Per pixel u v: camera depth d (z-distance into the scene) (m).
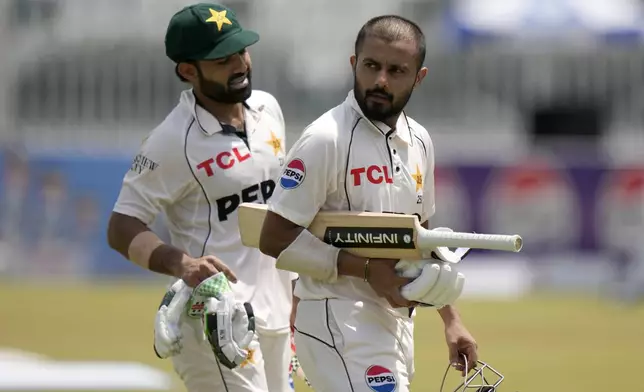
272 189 20.03
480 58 68.31
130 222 19.41
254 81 66.12
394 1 69.81
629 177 57.69
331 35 68.31
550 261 58.22
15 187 58.47
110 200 58.44
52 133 64.62
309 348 16.66
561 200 57.91
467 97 68.19
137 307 49.88
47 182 58.31
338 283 16.50
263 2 68.38
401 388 16.22
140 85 65.50
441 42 68.81
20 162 58.38
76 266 59.00
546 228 58.16
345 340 16.27
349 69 67.50
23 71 65.00
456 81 68.19
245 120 19.97
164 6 67.94
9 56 64.44
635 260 55.50
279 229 16.31
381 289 15.88
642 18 69.25
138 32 67.00
